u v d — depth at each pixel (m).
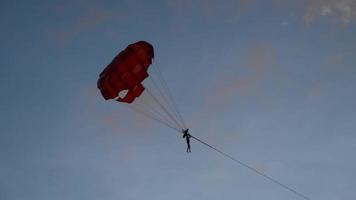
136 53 28.52
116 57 28.95
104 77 28.44
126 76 28.33
